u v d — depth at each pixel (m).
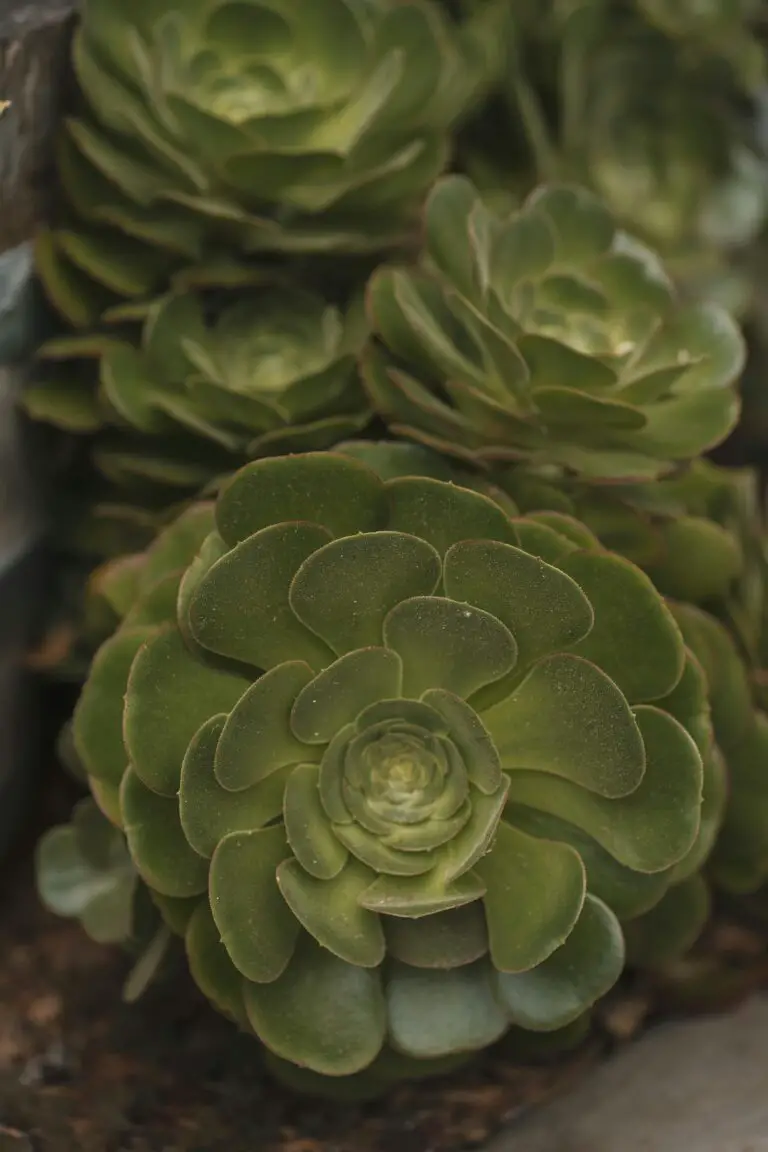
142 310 1.17
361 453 1.11
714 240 1.40
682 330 1.17
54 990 1.23
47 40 1.16
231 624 1.05
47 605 1.26
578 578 1.07
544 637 1.05
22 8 1.16
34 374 1.20
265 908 1.06
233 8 1.16
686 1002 1.22
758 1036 1.21
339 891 1.06
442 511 1.06
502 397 1.14
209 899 1.06
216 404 1.16
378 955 1.05
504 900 1.07
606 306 1.17
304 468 1.05
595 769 1.06
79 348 1.17
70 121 1.16
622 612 1.07
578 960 1.08
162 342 1.16
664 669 1.07
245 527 1.06
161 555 1.12
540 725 1.06
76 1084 1.18
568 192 1.17
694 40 1.34
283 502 1.06
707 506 1.21
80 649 1.23
